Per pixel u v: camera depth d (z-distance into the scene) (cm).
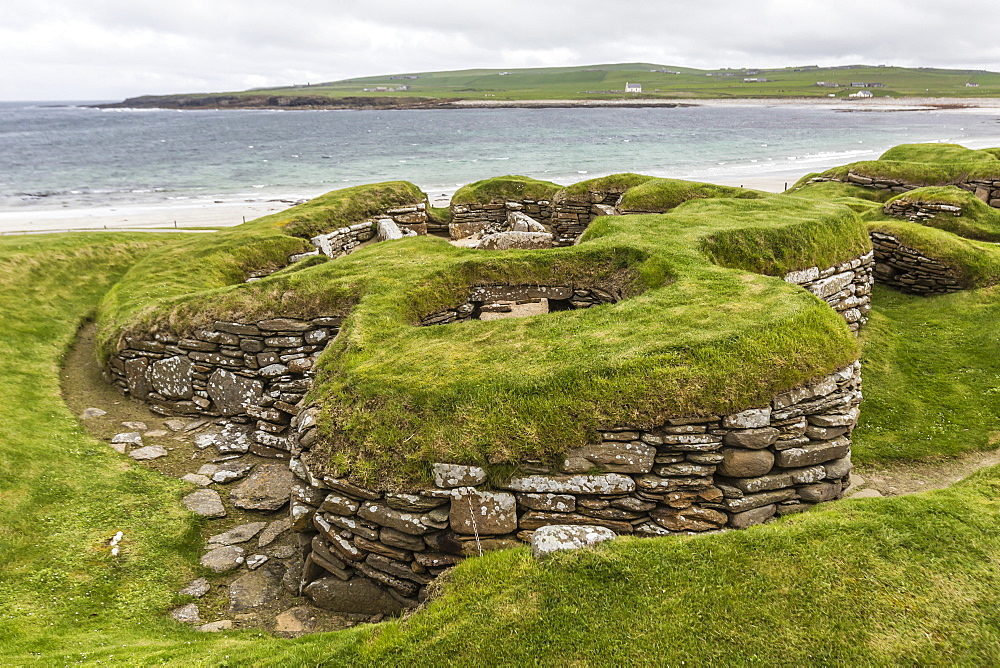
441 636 547
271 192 5538
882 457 1062
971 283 1666
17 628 669
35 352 1377
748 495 764
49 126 17575
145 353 1263
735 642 516
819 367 834
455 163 7606
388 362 924
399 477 738
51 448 1050
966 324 1516
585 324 996
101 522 897
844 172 2925
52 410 1185
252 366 1216
